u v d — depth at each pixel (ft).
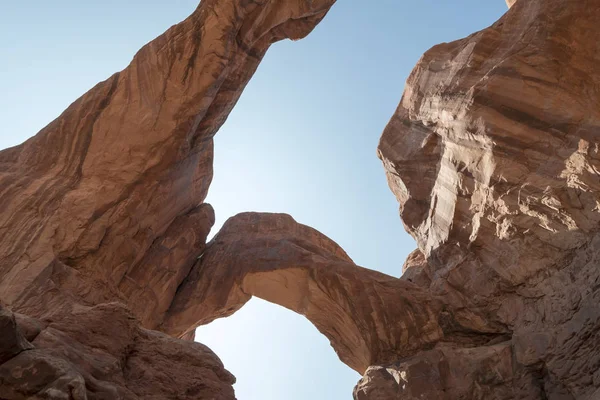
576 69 38.22
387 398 40.83
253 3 48.47
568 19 38.52
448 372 40.60
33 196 43.27
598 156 36.11
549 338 39.19
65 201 43.47
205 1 48.83
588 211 37.68
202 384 30.07
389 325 46.57
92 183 45.55
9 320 22.24
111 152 46.93
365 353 47.73
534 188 39.60
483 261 45.52
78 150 46.80
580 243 38.75
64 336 26.99
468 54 44.06
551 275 40.86
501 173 40.63
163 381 28.96
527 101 39.27
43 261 39.63
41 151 46.91
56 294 38.47
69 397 21.77
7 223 41.06
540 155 39.09
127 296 46.62
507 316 43.70
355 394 42.52
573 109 37.73
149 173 47.93
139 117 47.80
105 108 47.93
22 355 22.54
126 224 46.88
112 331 29.30
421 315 46.50
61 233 42.14
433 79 47.09
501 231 43.19
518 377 39.70
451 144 44.75
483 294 45.27
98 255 44.50
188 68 48.21
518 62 39.68
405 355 45.03
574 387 36.81
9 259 39.06
